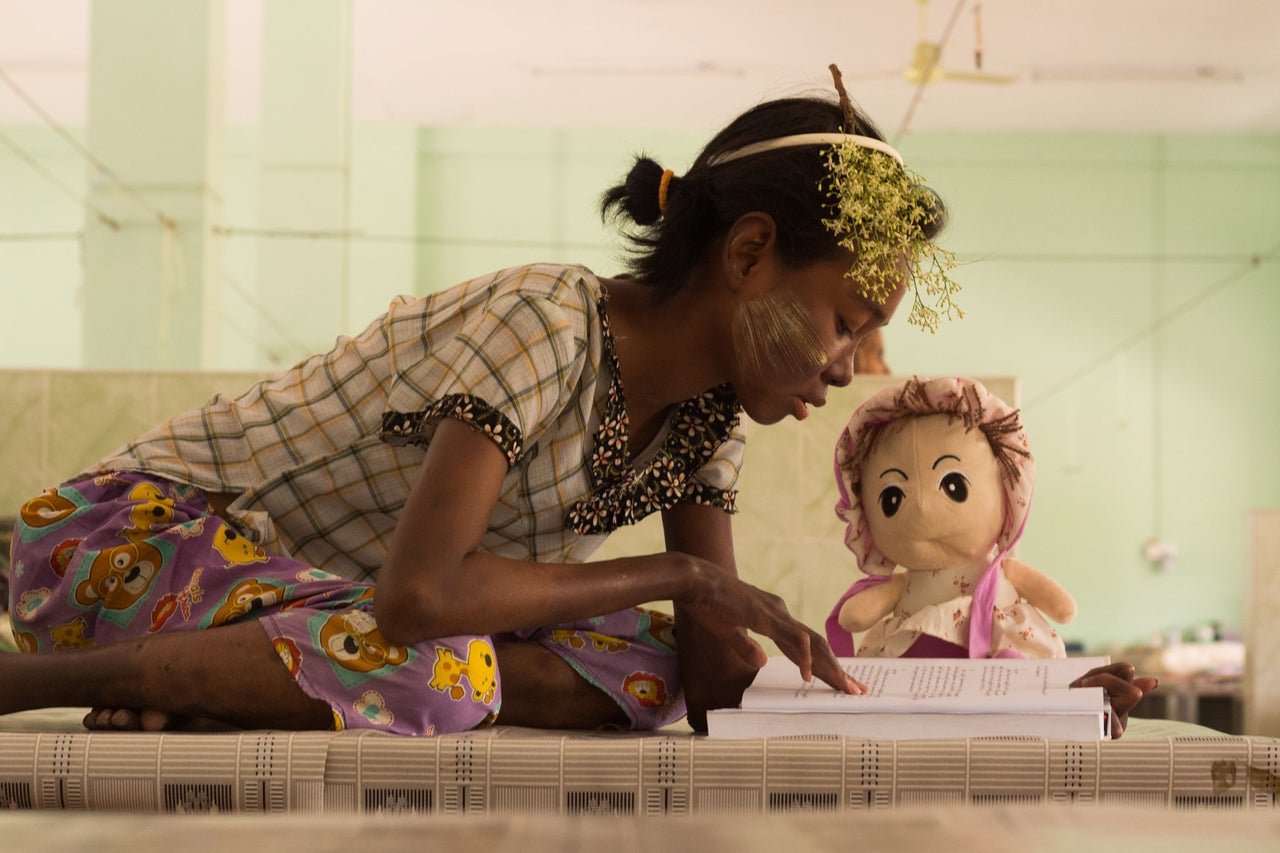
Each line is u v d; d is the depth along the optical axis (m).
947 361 11.45
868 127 1.24
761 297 1.17
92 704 1.07
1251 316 11.50
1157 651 9.77
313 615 1.07
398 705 1.06
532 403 1.08
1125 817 0.22
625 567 1.12
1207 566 11.31
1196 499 11.38
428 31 9.77
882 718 0.98
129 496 1.20
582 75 10.55
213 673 1.05
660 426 1.33
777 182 1.17
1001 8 9.16
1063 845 0.19
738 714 1.00
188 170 5.88
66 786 0.86
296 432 1.22
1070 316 11.52
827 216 1.16
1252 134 11.56
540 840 0.20
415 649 1.07
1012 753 0.86
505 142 11.80
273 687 1.05
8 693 1.06
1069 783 0.86
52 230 11.36
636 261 1.26
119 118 5.89
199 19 5.93
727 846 0.20
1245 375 11.45
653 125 11.69
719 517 1.41
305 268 6.23
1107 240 11.55
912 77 8.33
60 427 2.75
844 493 1.73
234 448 1.24
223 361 8.49
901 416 1.68
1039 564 11.35
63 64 10.30
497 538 1.24
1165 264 11.52
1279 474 11.37
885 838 0.20
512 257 11.58
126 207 5.86
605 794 0.87
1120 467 11.43
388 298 11.40
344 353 1.24
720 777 0.86
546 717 1.33
